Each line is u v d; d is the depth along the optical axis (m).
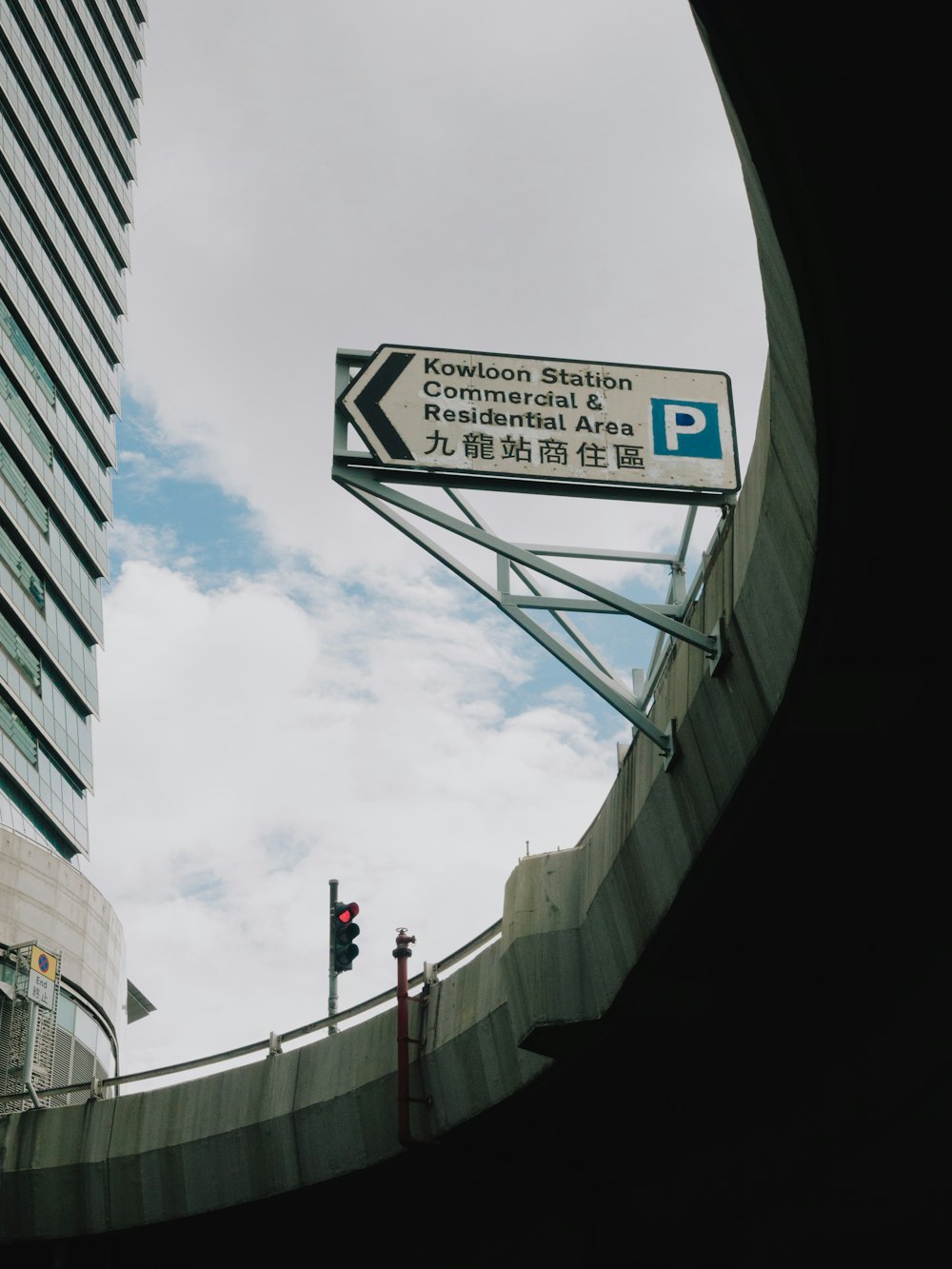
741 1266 19.61
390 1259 22.86
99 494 70.69
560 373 13.85
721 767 12.52
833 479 9.62
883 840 12.98
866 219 8.07
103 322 77.56
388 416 13.40
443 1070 19.03
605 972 15.49
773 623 11.30
